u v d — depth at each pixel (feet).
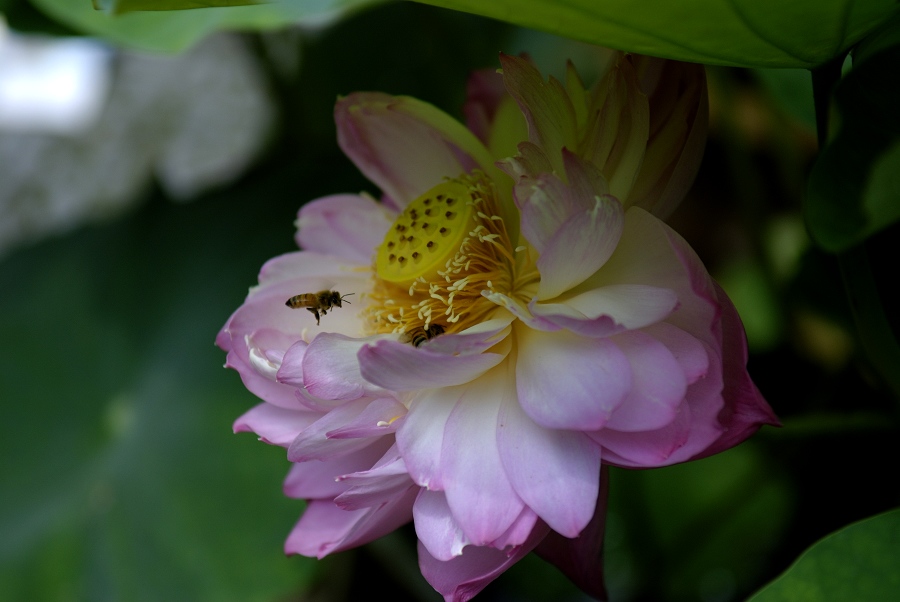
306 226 1.72
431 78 2.23
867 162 1.51
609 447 1.51
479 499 1.52
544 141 1.57
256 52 2.26
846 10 1.47
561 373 1.52
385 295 1.69
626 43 1.51
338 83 2.25
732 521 2.09
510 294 1.65
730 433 1.52
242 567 1.93
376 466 1.57
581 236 1.51
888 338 1.61
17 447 2.12
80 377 2.14
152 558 1.97
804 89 1.77
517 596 2.11
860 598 1.52
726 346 1.54
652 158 1.58
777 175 2.20
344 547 1.59
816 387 1.99
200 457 2.00
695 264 1.51
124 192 2.89
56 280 2.22
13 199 2.90
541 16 1.49
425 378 1.54
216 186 2.19
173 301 2.13
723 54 1.52
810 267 1.90
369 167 1.70
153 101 2.94
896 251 1.68
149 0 1.51
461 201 1.66
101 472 2.06
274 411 1.64
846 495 1.97
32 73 2.89
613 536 2.10
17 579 2.02
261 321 1.65
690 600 2.05
